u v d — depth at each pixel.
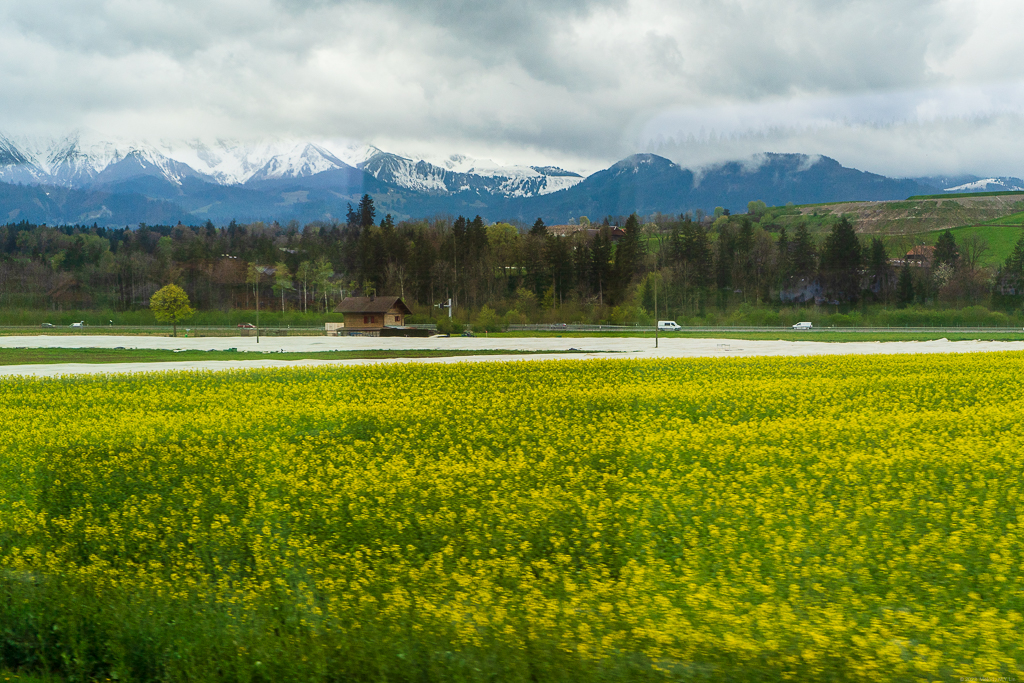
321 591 5.40
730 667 4.25
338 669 4.48
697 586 5.19
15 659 5.20
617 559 5.88
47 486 8.52
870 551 5.84
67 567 6.00
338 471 9.02
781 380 20.88
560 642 4.49
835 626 4.58
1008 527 6.53
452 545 6.19
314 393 18.88
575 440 11.11
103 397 18.47
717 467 9.41
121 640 4.95
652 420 13.34
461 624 4.71
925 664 4.25
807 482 8.41
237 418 13.72
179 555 6.21
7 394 19.38
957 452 9.98
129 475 8.93
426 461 9.91
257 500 7.61
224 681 4.61
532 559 5.97
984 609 4.98
